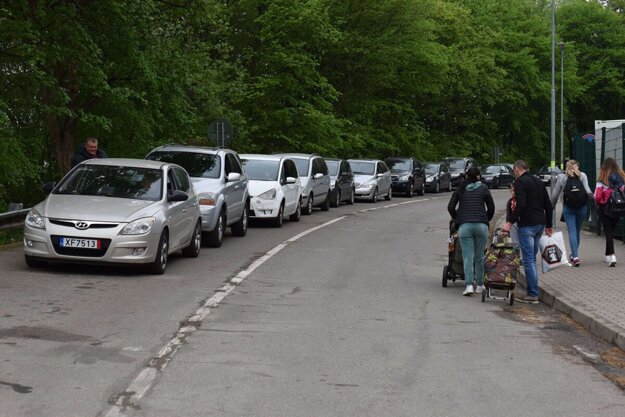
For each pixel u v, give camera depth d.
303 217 28.83
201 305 11.25
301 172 30.03
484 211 13.01
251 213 23.89
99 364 7.83
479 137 70.50
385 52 50.25
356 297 12.52
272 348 8.80
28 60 21.95
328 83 46.56
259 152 43.06
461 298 12.82
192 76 28.17
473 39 65.56
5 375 7.32
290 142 42.34
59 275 13.25
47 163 28.08
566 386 7.63
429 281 14.66
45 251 13.24
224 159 20.00
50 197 14.24
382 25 50.69
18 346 8.43
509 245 12.47
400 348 9.02
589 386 7.66
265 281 13.77
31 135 25.77
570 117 82.06
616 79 79.06
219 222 18.70
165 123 28.06
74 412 6.31
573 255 16.23
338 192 34.91
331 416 6.43
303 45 42.69
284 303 11.71
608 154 22.48
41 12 21.91
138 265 13.70
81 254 13.21
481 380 7.74
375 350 8.88
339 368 8.01
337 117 49.94
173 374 7.56
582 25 80.19
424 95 61.72
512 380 7.79
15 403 6.50
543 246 14.34
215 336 9.30
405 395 7.11
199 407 6.55
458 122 69.19
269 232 22.86
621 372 8.30
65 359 7.97
